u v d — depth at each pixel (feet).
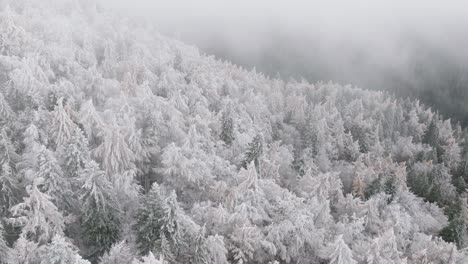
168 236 97.60
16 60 157.89
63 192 101.50
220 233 114.42
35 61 164.86
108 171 119.65
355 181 188.75
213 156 148.05
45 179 98.07
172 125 152.97
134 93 182.50
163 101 165.48
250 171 125.08
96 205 97.71
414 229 168.04
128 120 135.74
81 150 108.68
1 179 99.91
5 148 105.91
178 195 132.26
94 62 216.95
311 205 136.56
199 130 169.48
